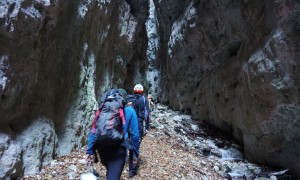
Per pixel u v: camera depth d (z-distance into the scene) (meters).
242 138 9.63
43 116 5.44
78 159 5.86
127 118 4.52
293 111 6.29
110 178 3.68
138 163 6.28
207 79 11.85
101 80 9.23
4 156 4.34
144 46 16.61
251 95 7.44
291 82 5.88
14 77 4.48
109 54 9.99
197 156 8.20
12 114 4.71
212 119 11.95
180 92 15.05
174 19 14.67
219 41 10.02
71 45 6.47
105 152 3.79
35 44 4.86
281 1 5.61
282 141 7.18
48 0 4.71
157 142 8.67
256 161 8.25
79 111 6.75
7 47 4.25
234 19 8.55
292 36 5.51
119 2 10.73
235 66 9.02
